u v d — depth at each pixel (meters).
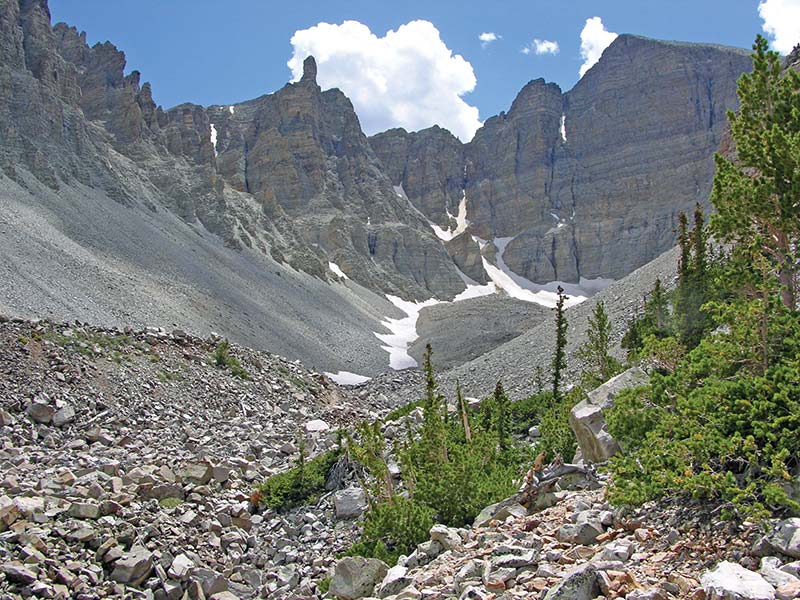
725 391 13.84
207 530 24.59
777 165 18.52
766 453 12.20
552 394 39.25
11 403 36.25
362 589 16.66
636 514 13.61
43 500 22.38
